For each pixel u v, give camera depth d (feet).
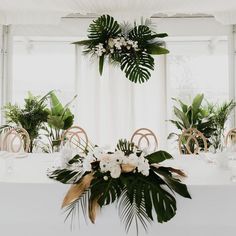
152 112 17.63
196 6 13.89
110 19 10.41
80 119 17.78
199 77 18.56
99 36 10.63
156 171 5.39
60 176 5.61
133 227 5.39
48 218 5.46
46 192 5.44
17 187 5.46
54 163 7.63
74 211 5.40
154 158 5.54
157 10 13.83
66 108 15.66
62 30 16.75
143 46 10.90
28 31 16.70
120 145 5.83
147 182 5.10
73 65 18.25
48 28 16.74
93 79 17.51
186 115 15.20
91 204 5.07
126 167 5.10
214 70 18.52
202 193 5.34
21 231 5.50
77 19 16.66
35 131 15.34
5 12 15.40
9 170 6.66
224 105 15.49
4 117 15.98
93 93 17.53
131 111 17.16
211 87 18.56
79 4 12.96
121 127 17.20
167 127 17.69
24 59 18.34
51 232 5.48
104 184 5.06
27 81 18.38
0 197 5.49
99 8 13.25
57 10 14.48
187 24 16.71
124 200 5.17
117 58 10.91
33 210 5.47
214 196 5.34
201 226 5.39
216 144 15.49
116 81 17.13
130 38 10.81
